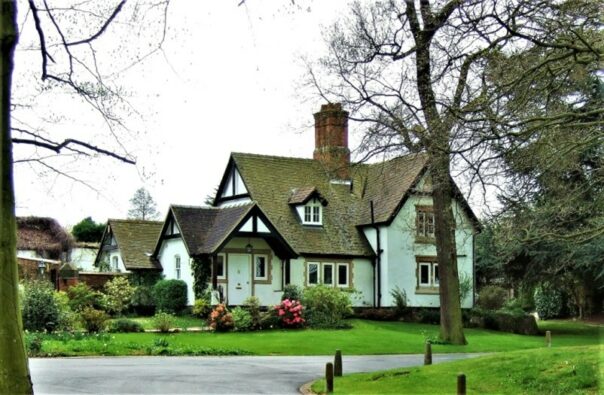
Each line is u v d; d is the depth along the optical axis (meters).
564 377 15.30
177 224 41.91
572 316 52.56
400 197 43.62
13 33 11.30
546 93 15.29
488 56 14.96
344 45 28.88
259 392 16.28
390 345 30.20
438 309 43.75
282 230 42.38
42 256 52.09
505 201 17.84
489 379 16.33
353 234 44.56
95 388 16.06
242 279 40.97
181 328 33.97
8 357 10.90
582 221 24.25
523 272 42.38
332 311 37.53
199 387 16.72
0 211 11.06
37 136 18.36
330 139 46.19
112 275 44.62
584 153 18.48
